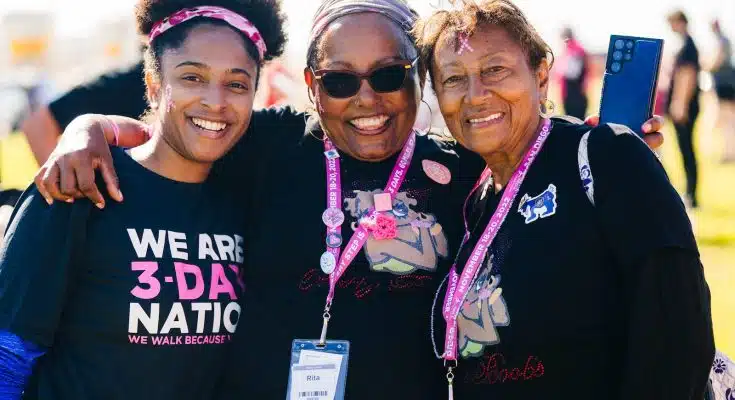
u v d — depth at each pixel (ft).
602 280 8.11
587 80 49.34
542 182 8.59
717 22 48.52
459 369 8.97
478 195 9.93
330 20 10.07
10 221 9.08
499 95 8.69
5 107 62.90
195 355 9.18
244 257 9.86
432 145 10.55
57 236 8.70
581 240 8.12
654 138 9.56
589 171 8.21
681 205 7.97
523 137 8.96
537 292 8.23
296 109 11.03
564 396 8.24
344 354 9.27
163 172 9.51
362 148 10.10
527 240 8.46
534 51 8.87
